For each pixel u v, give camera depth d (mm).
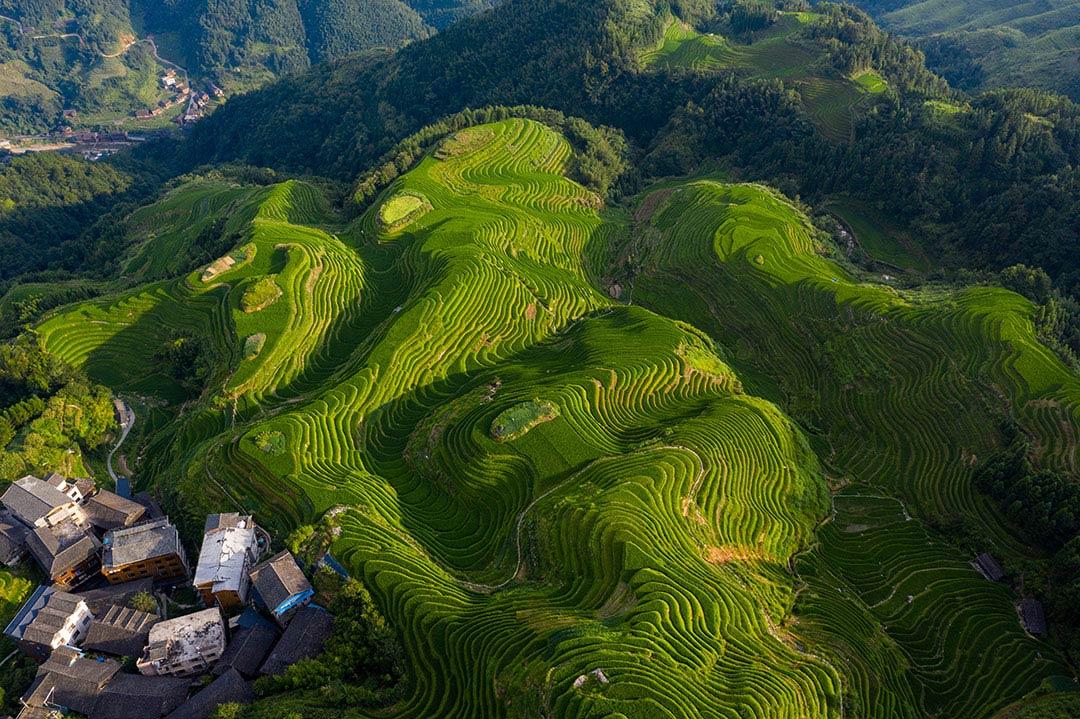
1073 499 58031
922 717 48531
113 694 45125
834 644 50156
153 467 69312
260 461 60312
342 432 65688
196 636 48094
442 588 50406
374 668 46188
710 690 41656
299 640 47344
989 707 48531
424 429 66375
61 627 49156
